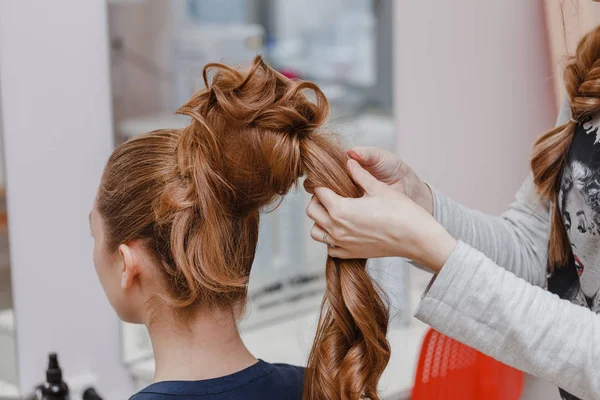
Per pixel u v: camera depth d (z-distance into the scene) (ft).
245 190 2.65
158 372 2.77
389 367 5.24
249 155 2.62
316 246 6.09
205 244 2.59
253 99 2.62
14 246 4.39
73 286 4.70
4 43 4.23
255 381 2.73
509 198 6.25
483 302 2.58
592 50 3.10
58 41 4.46
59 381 3.97
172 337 2.73
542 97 6.00
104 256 2.79
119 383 4.99
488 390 4.62
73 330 4.72
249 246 2.76
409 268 5.97
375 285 2.88
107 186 2.74
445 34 6.24
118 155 2.74
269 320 5.87
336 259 2.77
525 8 5.99
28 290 4.48
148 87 4.99
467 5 6.20
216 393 2.64
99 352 4.87
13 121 4.31
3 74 4.24
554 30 5.58
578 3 4.22
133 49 4.87
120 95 4.81
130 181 2.67
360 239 2.62
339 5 8.68
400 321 5.92
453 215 3.42
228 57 5.70
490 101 6.25
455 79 6.31
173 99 5.17
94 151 4.71
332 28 8.73
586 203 3.09
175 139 2.71
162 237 2.63
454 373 4.48
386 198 2.64
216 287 2.61
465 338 2.64
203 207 2.57
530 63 6.01
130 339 5.00
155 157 2.66
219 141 2.61
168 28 5.13
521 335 2.58
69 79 4.54
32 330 4.53
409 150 6.31
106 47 4.70
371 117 7.54
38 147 4.44
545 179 3.38
